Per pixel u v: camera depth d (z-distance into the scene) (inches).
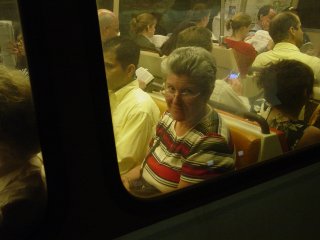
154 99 68.3
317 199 74.0
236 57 76.1
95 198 45.6
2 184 42.7
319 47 88.8
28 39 38.0
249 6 78.4
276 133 73.4
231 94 74.4
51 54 39.5
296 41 84.2
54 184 42.6
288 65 81.2
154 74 65.7
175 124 65.8
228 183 59.4
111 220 47.5
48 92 40.2
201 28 68.1
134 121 60.8
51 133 41.3
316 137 78.3
